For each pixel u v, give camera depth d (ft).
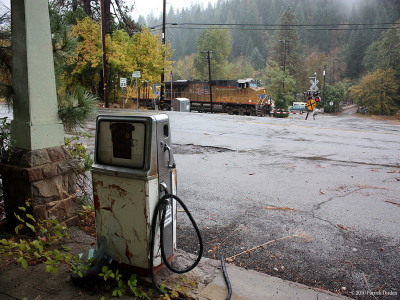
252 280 8.38
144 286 7.91
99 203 8.13
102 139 8.03
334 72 342.85
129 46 98.02
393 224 12.56
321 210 14.14
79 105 11.19
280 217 13.32
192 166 22.38
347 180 19.03
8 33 10.44
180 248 10.50
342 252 10.36
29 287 7.72
